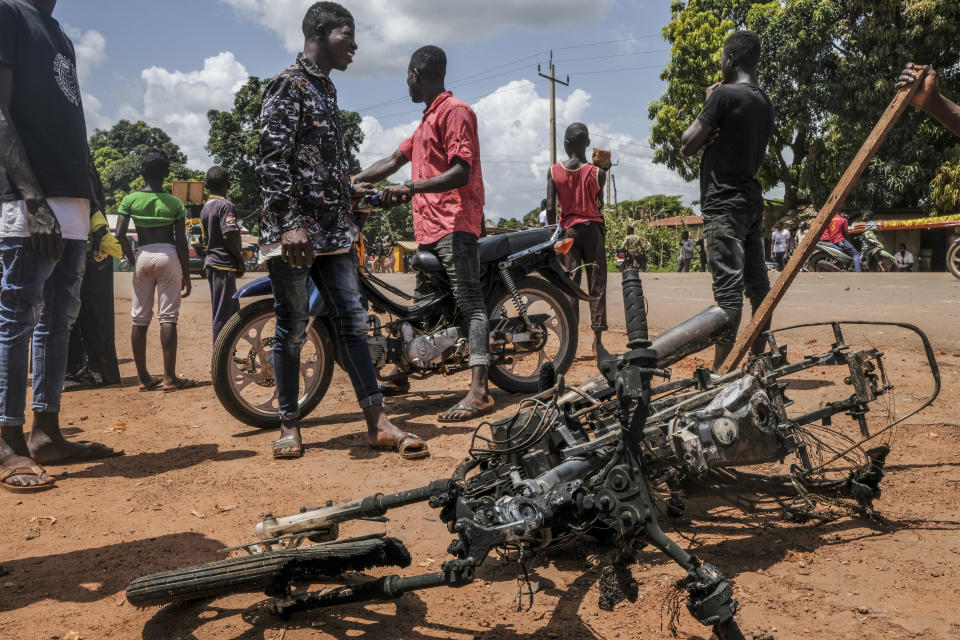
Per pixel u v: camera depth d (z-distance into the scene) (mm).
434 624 2180
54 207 3625
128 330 9203
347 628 2174
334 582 2213
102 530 2969
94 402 5328
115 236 5582
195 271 23938
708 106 4004
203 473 3654
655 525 1839
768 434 2387
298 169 3666
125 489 3451
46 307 3793
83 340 5953
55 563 2670
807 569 2396
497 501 2041
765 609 2168
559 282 5258
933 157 26031
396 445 3889
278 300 3834
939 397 4375
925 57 25797
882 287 12367
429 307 4742
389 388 5191
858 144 26688
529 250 5012
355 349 3938
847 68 26125
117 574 2570
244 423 4512
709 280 17156
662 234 32906
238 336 4340
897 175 26016
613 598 1957
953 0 24531
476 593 2363
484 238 5031
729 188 4035
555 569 2494
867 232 19609
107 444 4227
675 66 32312
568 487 2049
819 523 2744
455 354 4656
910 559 2432
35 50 3465
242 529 2932
